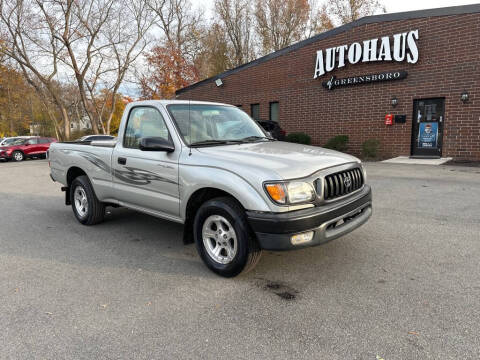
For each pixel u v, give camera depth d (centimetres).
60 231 530
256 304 295
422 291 307
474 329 249
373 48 1274
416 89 1205
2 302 308
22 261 408
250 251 320
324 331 253
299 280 338
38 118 4900
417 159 1188
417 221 517
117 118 4606
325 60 1434
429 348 230
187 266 383
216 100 1920
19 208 716
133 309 292
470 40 1078
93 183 511
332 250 413
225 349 236
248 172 312
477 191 695
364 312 276
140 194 429
